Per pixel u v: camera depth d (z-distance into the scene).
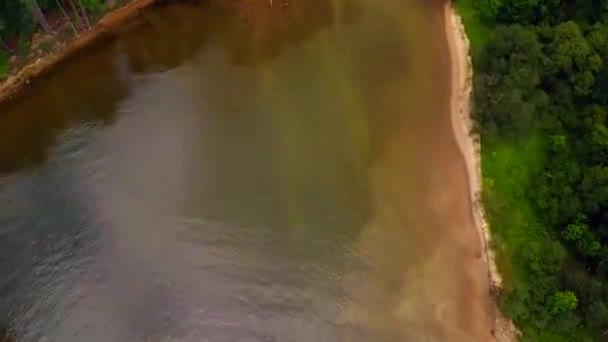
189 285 59.03
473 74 65.94
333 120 65.88
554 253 56.91
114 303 58.53
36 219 62.25
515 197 61.59
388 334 57.34
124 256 60.28
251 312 57.97
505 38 62.88
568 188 59.03
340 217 61.59
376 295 58.72
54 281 59.69
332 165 63.91
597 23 64.00
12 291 59.69
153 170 63.88
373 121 65.88
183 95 67.38
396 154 64.38
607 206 57.09
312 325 57.53
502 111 61.16
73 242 61.09
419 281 59.28
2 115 67.12
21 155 65.50
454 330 57.56
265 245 60.50
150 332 57.31
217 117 66.19
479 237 60.78
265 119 65.94
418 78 67.62
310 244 60.50
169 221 61.50
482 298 58.72
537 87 63.34
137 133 65.69
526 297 56.72
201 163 64.12
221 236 60.88
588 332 56.47
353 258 60.03
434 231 61.19
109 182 63.53
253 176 63.47
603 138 59.00
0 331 58.16
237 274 59.41
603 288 55.22
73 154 65.00
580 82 61.53
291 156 64.31
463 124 65.19
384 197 62.50
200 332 57.28
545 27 64.88
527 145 63.00
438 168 63.62
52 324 58.12
